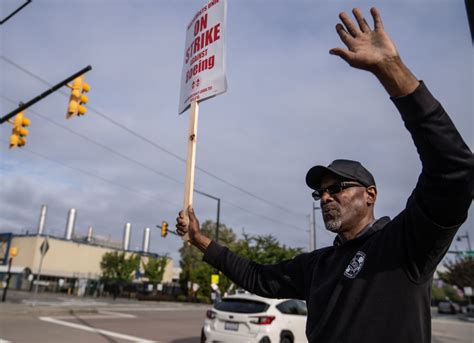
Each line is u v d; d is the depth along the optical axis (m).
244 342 7.27
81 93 11.19
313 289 1.95
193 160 2.75
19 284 44.03
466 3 2.23
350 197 1.97
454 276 47.12
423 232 1.47
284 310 7.86
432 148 1.37
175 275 73.38
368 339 1.54
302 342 7.97
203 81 2.91
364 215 1.99
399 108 1.43
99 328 12.75
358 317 1.60
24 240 46.69
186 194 2.71
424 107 1.37
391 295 1.57
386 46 1.42
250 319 7.39
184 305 31.34
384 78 1.42
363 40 1.46
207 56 2.95
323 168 2.02
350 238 1.99
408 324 1.52
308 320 1.90
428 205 1.43
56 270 46.72
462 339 16.52
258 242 31.75
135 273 46.38
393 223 1.71
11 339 9.83
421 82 1.41
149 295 37.81
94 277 49.94
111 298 35.94
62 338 10.38
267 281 2.43
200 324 16.02
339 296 1.73
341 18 1.53
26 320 13.63
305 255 2.40
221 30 2.91
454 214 1.40
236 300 8.01
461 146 1.37
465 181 1.36
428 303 1.59
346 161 2.07
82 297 34.16
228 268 2.52
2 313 14.77
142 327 13.72
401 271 1.58
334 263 1.92
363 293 1.64
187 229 2.65
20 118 12.07
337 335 1.64
